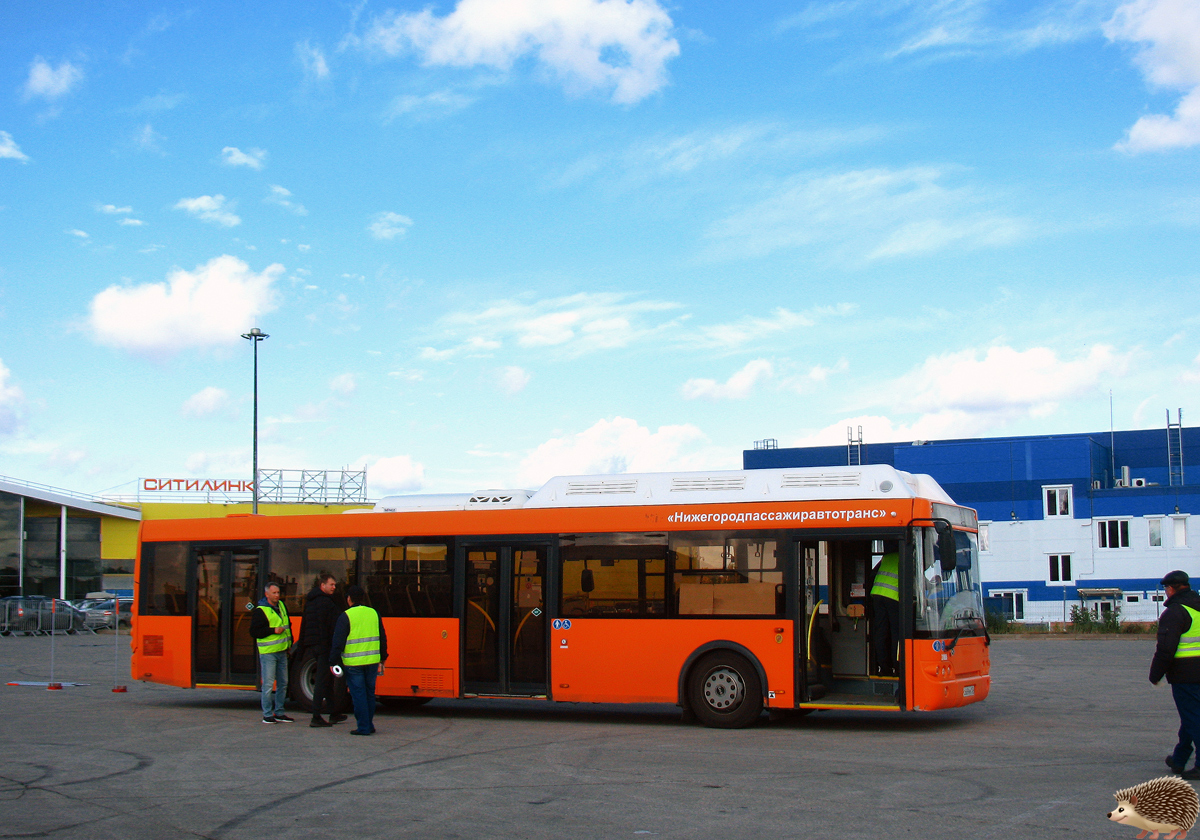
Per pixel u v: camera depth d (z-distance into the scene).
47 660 29.09
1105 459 65.06
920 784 9.77
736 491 14.47
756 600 14.03
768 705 13.76
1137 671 23.80
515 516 15.40
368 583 16.09
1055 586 58.72
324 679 14.48
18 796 9.51
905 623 13.34
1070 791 9.38
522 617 15.15
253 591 16.88
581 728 14.20
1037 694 18.45
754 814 8.55
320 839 7.82
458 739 13.15
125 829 8.17
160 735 13.67
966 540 14.66
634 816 8.52
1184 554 56.44
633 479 15.08
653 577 14.55
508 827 8.16
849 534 13.75
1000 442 60.84
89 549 59.16
